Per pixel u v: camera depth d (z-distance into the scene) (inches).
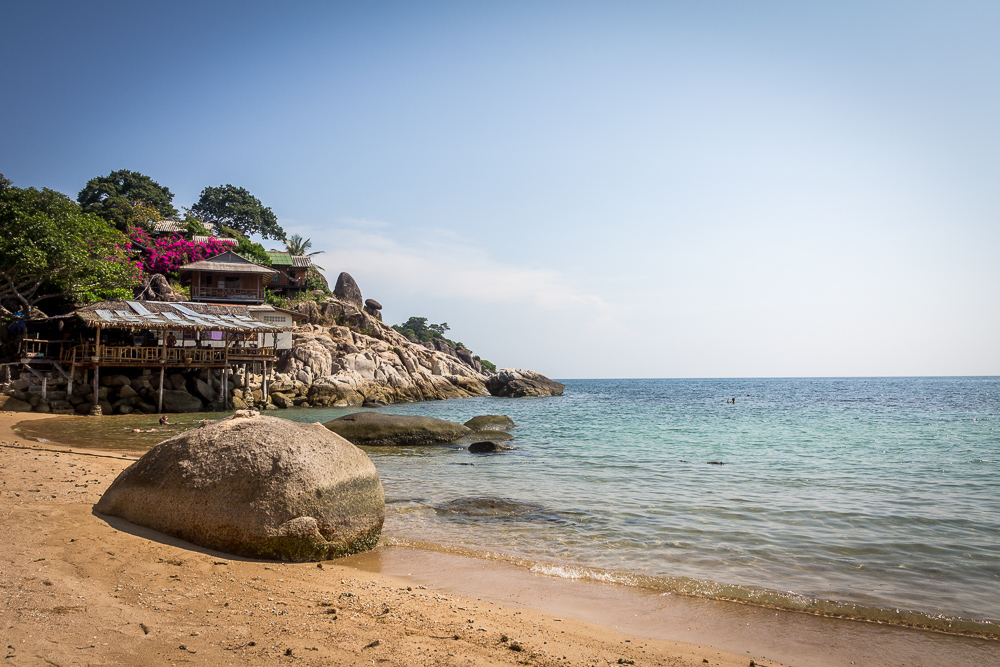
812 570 322.3
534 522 420.2
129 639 184.1
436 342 4156.0
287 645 192.7
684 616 257.8
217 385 1595.7
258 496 293.1
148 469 310.5
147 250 2309.3
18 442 706.8
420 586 280.4
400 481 588.1
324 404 1852.9
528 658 200.7
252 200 3718.0
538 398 2908.5
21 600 200.1
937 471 670.5
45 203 1518.2
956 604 275.4
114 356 1350.9
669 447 904.3
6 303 1617.9
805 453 836.6
